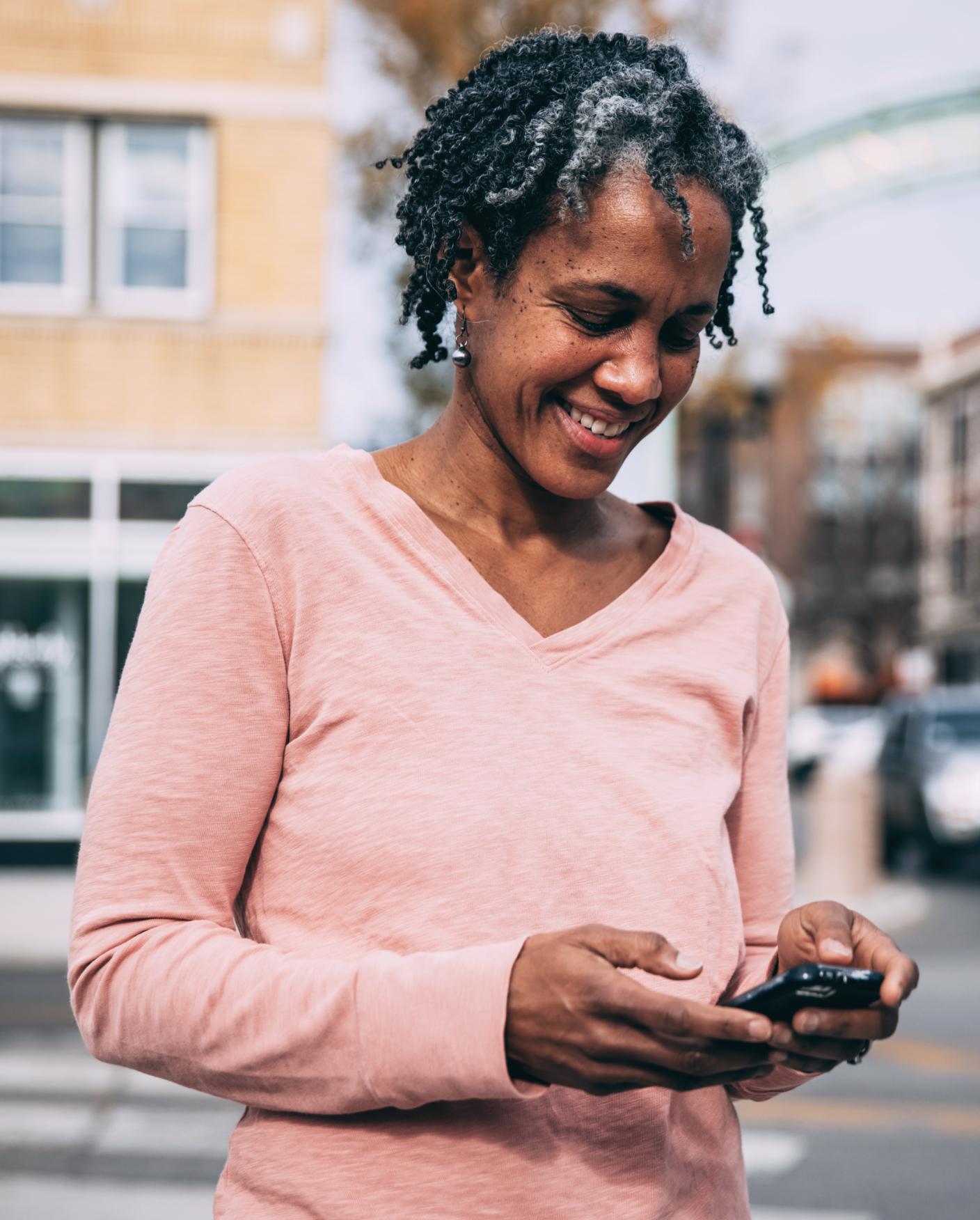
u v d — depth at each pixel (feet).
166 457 41.50
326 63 41.81
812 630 140.87
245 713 3.91
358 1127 3.76
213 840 3.84
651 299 3.92
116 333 41.47
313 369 41.88
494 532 4.33
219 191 41.75
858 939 3.79
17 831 40.37
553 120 3.92
